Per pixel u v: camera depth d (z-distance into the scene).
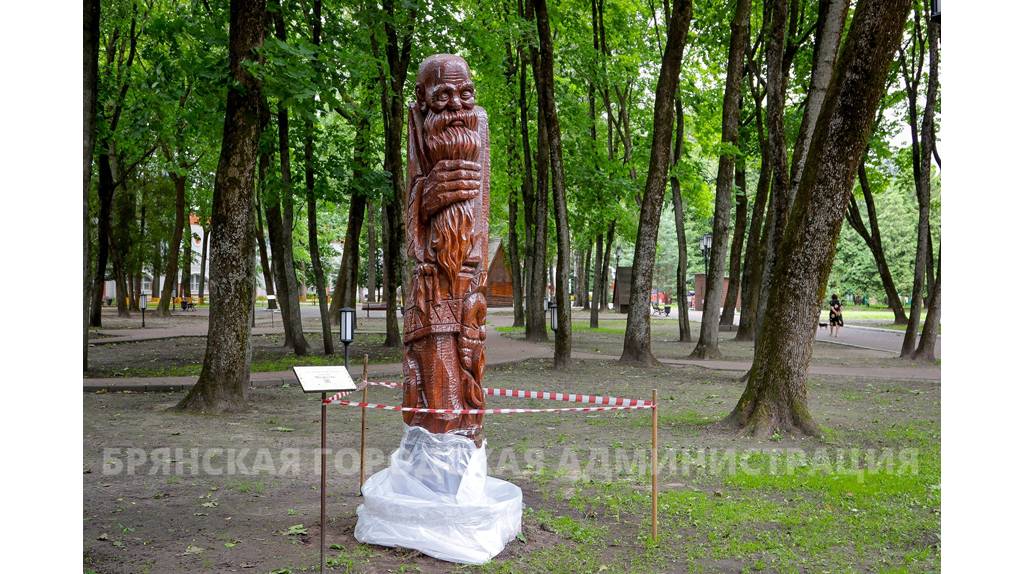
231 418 11.29
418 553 5.63
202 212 38.16
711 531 6.26
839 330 35.34
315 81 11.57
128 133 20.31
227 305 11.83
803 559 5.68
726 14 22.62
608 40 24.34
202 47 14.81
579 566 5.49
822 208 9.93
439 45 17.84
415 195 6.61
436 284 6.41
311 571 5.32
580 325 35.56
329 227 52.03
